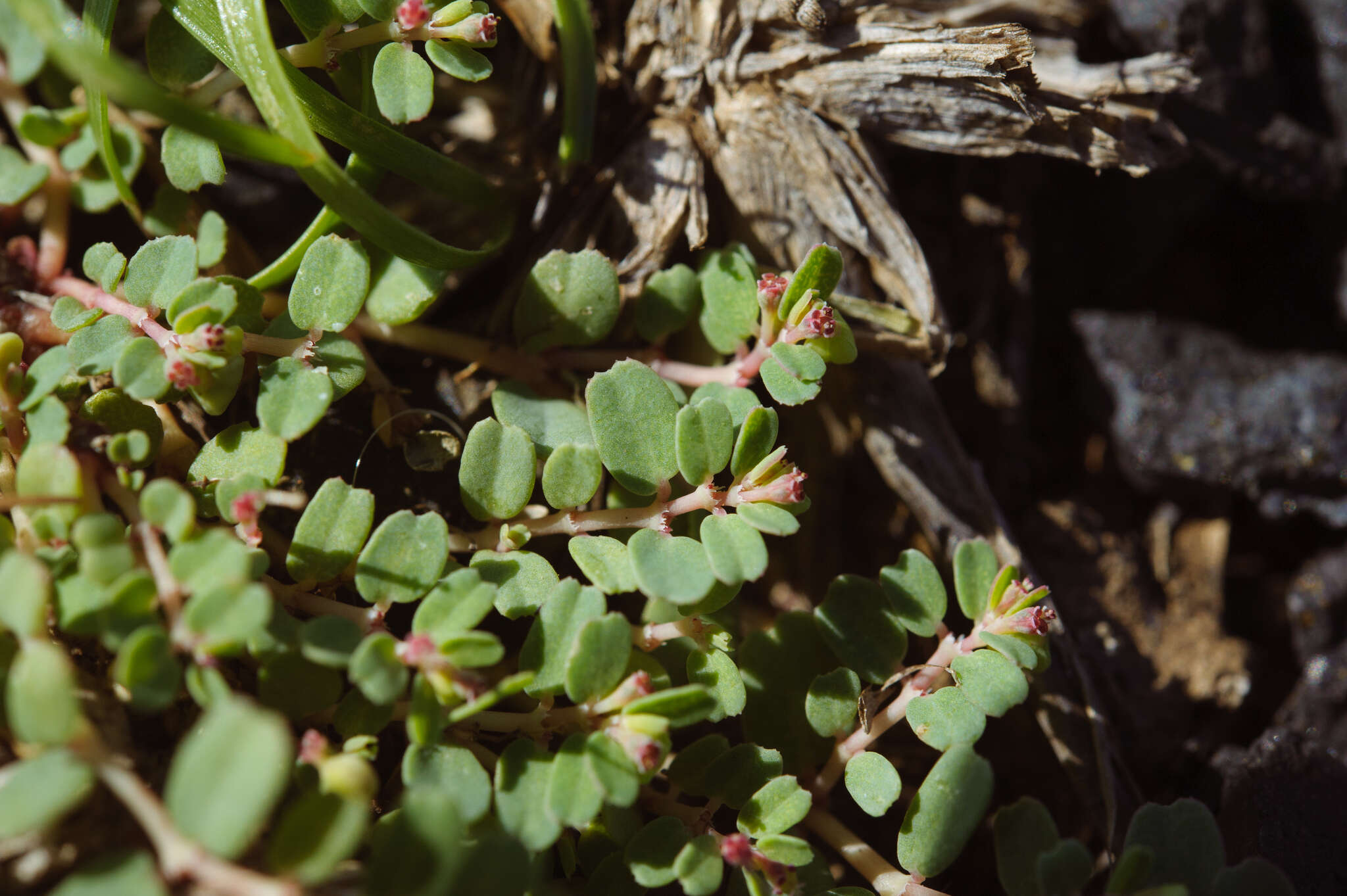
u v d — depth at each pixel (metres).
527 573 0.22
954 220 0.25
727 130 0.24
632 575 0.22
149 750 0.21
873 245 0.24
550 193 0.24
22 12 0.20
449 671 0.21
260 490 0.21
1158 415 0.25
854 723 0.22
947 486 0.24
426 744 0.21
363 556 0.21
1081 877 0.21
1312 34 0.26
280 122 0.22
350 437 0.23
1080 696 0.23
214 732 0.20
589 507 0.23
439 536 0.21
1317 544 0.25
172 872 0.20
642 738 0.21
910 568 0.22
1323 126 0.26
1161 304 0.26
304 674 0.21
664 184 0.24
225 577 0.20
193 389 0.21
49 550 0.21
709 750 0.22
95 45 0.22
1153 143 0.24
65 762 0.20
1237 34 0.26
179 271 0.22
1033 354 0.26
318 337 0.22
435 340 0.23
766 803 0.22
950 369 0.25
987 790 0.21
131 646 0.20
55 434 0.21
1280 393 0.25
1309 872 0.23
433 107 0.24
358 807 0.20
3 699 0.21
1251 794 0.23
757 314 0.23
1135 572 0.25
